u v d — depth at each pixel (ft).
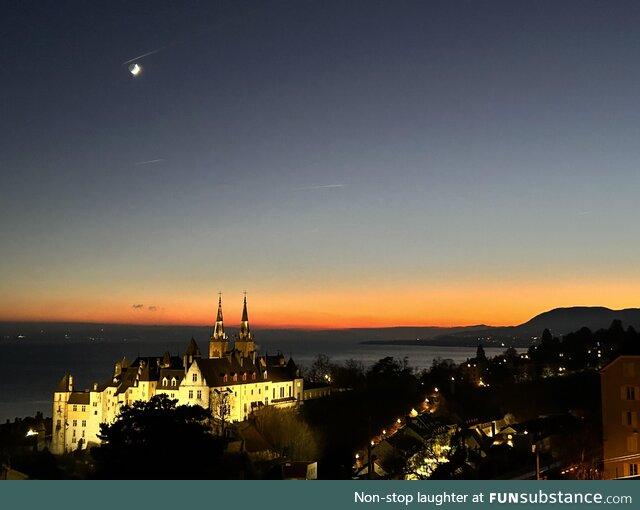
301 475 403.34
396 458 437.17
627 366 322.14
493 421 572.92
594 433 391.65
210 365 638.12
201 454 318.65
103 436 330.54
